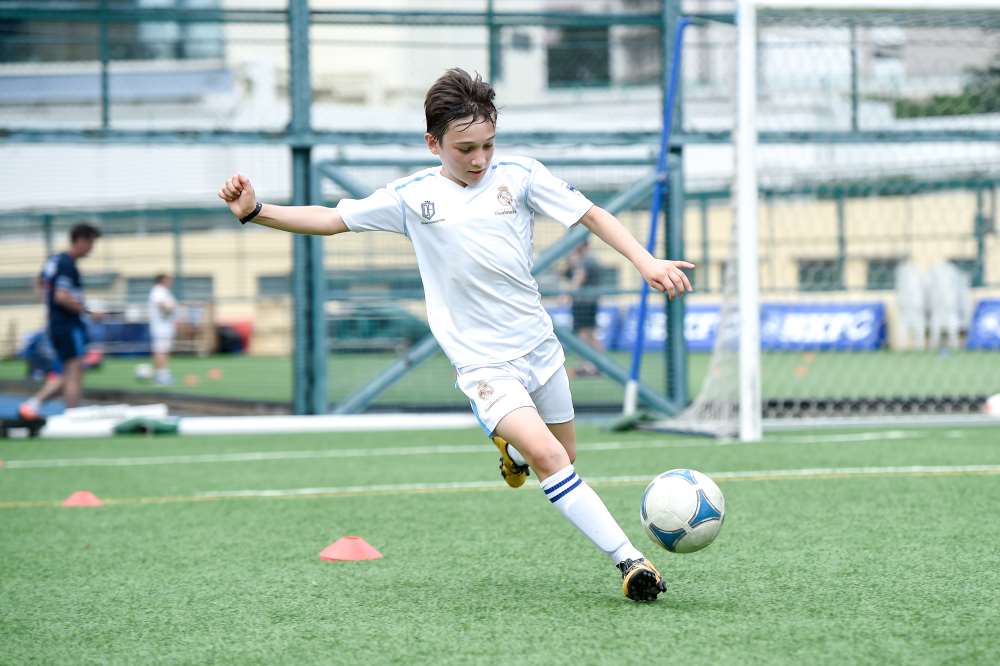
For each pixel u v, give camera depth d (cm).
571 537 1689
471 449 2945
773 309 5659
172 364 7212
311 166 3569
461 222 1261
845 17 3144
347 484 2331
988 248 4744
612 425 3200
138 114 5562
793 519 1786
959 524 1719
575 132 3606
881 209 4634
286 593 1355
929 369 5069
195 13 3516
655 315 5219
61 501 2169
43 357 5653
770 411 3506
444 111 1214
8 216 5691
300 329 3594
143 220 6028
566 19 3634
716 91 4369
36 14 3459
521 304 1277
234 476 2498
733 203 2997
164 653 1104
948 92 4150
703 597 1274
